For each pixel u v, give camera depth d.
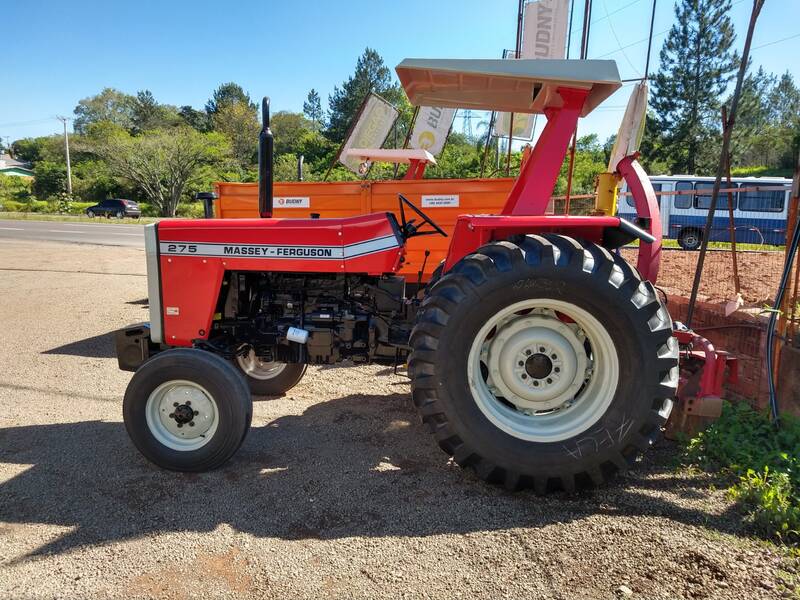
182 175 45.12
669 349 2.62
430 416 2.67
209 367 2.81
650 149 44.19
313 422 3.66
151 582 2.02
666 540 2.28
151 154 43.44
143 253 14.90
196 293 3.16
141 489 2.72
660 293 4.09
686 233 17.09
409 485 2.77
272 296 3.37
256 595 1.95
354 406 3.98
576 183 36.88
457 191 6.00
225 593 1.96
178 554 2.18
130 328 3.42
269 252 3.08
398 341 3.28
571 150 4.73
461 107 3.62
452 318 2.59
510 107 3.56
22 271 10.92
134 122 88.31
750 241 16.48
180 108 91.31
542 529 2.37
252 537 2.30
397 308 3.30
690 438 3.18
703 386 3.15
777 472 2.71
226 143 48.28
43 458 3.08
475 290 2.57
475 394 2.66
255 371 4.18
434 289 2.71
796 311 3.67
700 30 41.00
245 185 6.61
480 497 2.65
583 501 2.62
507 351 2.78
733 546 2.24
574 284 2.54
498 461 2.62
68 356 5.27
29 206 48.19
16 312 7.24
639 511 2.52
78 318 6.92
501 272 2.56
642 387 2.57
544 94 3.12
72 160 61.66
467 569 2.10
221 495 2.66
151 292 3.21
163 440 2.91
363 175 7.93
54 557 2.16
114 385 4.46
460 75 2.90
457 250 2.97
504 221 2.71
